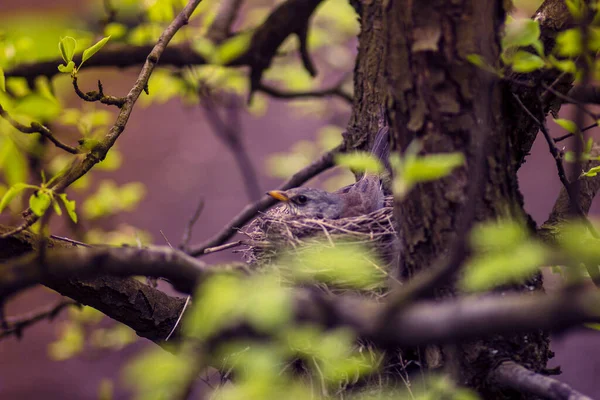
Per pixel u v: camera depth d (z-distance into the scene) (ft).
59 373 66.08
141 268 11.55
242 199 82.48
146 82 19.98
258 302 11.23
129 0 30.78
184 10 21.01
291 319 11.39
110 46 31.17
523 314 10.37
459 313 10.71
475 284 11.97
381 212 23.07
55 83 33.30
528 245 12.09
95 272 11.43
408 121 15.14
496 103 15.35
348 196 26.66
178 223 80.02
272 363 12.51
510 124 15.84
